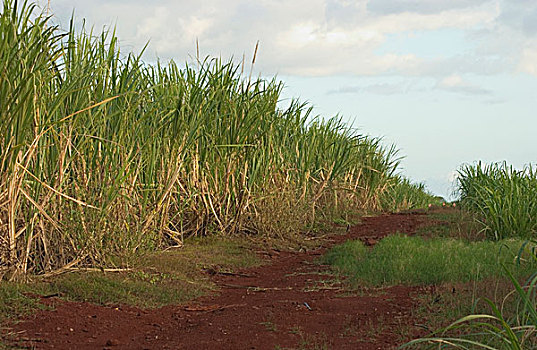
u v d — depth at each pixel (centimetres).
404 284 750
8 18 607
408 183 2181
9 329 522
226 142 1075
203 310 668
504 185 1122
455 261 809
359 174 1653
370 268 825
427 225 1329
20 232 642
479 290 654
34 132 652
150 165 861
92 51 748
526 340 464
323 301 678
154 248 924
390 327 565
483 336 499
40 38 637
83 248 720
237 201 1109
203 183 1043
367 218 1602
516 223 1073
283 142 1243
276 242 1138
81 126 733
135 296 683
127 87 806
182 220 1002
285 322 596
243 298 734
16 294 591
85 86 700
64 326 552
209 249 993
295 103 1262
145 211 852
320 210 1445
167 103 950
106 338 542
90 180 750
